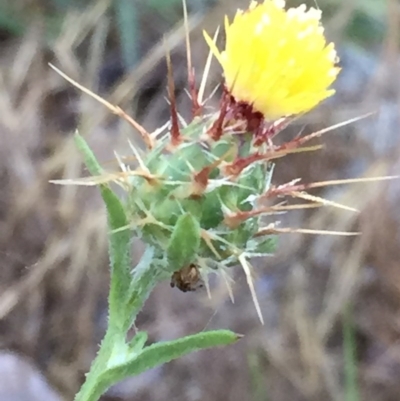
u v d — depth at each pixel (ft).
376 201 0.51
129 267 0.24
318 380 0.49
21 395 0.40
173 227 0.22
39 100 0.57
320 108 0.54
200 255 0.23
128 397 0.48
